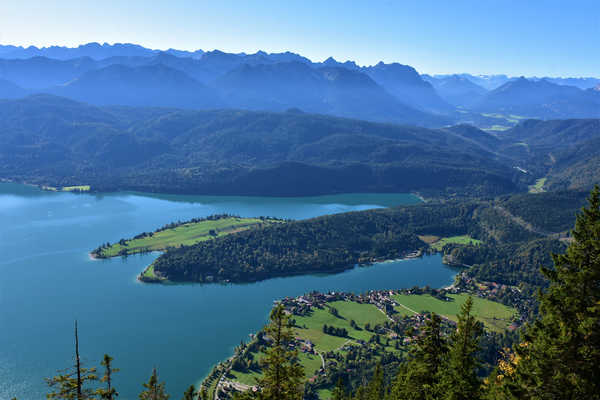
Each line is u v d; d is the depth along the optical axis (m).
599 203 54.81
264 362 62.62
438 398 66.06
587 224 54.88
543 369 52.97
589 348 51.22
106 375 60.94
